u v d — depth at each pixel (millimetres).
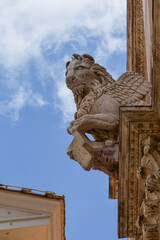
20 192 19062
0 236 18625
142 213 17703
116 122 20109
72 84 21703
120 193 18359
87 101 20844
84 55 22141
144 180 17922
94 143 20172
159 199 16703
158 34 17609
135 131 18203
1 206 18938
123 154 18328
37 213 19016
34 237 18906
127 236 18188
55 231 19062
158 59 17625
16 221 18766
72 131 20391
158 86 17781
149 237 16328
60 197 19109
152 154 17719
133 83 21062
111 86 21062
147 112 18141
